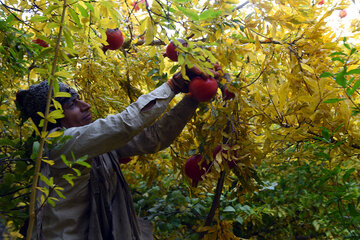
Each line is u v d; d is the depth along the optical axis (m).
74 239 1.10
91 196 1.15
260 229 2.93
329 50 1.31
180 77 1.22
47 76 0.89
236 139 1.30
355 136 1.20
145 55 1.78
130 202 1.27
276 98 1.20
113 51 1.88
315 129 1.23
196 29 1.09
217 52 1.24
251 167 1.33
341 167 1.39
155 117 1.16
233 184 1.48
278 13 1.28
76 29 0.97
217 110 1.28
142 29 1.07
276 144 1.34
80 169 1.11
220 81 1.31
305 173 2.54
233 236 1.49
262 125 1.30
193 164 1.38
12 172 1.46
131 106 1.14
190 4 1.41
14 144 1.35
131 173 2.45
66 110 1.24
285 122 1.27
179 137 1.55
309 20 1.31
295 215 2.86
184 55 1.01
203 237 1.53
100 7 1.10
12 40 1.41
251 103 1.24
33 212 0.89
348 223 1.55
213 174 1.33
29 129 2.00
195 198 2.29
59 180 1.10
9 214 1.26
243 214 2.36
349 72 1.03
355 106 1.22
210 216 1.53
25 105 1.25
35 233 1.05
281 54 1.34
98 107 1.79
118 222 1.19
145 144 1.35
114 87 1.84
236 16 1.32
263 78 1.27
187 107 1.33
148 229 1.41
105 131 1.08
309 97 1.17
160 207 2.32
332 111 1.35
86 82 1.77
